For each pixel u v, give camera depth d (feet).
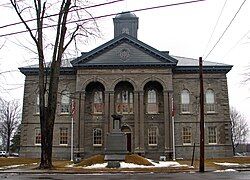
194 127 175.63
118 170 93.66
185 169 96.99
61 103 180.34
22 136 179.52
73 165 117.80
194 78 180.14
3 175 80.02
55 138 177.68
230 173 81.92
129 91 177.58
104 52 174.81
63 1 96.89
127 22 209.87
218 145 175.94
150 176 74.95
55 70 98.68
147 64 172.24
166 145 167.12
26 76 184.03
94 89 178.81
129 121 173.06
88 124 174.50
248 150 482.69
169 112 169.99
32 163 136.26
